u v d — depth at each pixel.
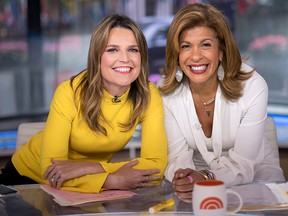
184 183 1.79
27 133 2.44
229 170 2.15
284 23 5.38
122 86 2.04
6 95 5.38
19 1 5.33
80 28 5.47
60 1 5.40
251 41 5.44
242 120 2.21
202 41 2.08
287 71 5.32
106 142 2.10
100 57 1.99
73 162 1.94
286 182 1.88
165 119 2.27
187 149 2.29
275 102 5.30
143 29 5.29
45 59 5.47
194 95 2.25
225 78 2.18
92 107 2.02
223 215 1.47
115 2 5.40
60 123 2.03
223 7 5.32
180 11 2.12
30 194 1.81
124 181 1.85
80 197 1.75
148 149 2.09
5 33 5.37
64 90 2.06
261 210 1.59
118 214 1.58
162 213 1.59
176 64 2.19
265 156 2.40
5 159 4.05
